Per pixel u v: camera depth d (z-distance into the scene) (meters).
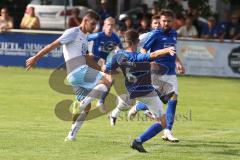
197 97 42.50
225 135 28.64
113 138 26.98
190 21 57.09
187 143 26.48
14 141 25.69
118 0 66.31
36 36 55.88
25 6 67.56
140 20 58.66
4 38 56.28
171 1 62.28
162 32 27.92
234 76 54.78
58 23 67.56
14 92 41.50
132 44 24.09
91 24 26.16
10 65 56.44
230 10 67.50
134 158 23.09
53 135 27.25
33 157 22.88
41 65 55.72
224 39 56.69
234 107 38.44
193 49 54.94
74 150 24.25
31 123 30.25
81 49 26.19
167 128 26.78
